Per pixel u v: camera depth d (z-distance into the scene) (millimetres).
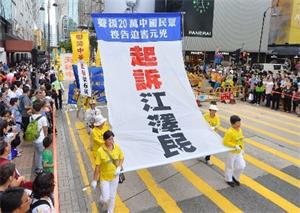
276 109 19453
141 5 37562
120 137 7902
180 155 7879
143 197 8078
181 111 8773
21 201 3840
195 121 8773
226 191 8438
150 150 7848
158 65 8906
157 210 7453
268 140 12945
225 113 18047
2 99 11492
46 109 10297
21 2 63719
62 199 7879
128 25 8727
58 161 10336
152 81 8734
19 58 55625
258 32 44844
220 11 42406
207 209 7516
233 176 8859
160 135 8180
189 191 8438
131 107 8305
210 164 10180
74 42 19062
